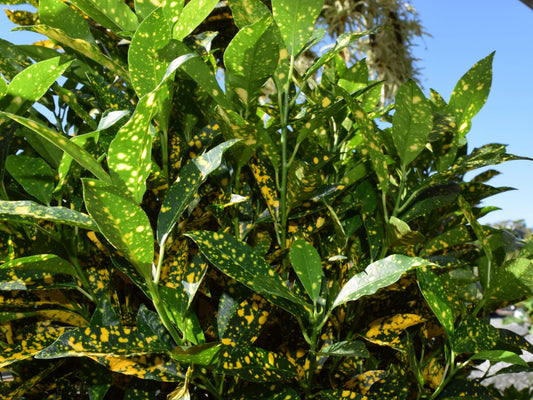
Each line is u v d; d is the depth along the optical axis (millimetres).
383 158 627
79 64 729
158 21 445
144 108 392
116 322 569
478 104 776
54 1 638
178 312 527
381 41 4750
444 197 701
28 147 760
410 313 695
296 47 636
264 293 560
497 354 565
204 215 601
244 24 639
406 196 731
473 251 792
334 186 681
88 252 639
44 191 617
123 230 424
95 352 470
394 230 608
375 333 636
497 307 718
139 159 438
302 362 615
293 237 667
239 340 574
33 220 551
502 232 785
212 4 602
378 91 820
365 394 603
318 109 645
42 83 532
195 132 717
